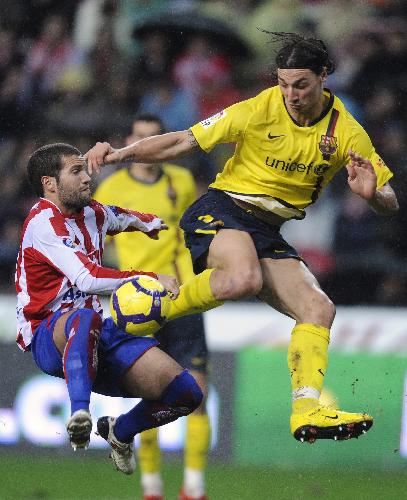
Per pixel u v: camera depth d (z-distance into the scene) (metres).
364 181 19.45
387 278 37.28
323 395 31.50
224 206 21.03
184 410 19.77
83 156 19.59
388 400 31.42
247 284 19.69
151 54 41.75
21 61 42.56
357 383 31.53
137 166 26.95
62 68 42.56
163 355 19.50
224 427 31.34
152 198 26.80
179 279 26.67
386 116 40.81
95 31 43.12
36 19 43.44
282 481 28.84
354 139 20.28
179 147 20.33
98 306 19.72
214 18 42.03
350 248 38.38
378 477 30.00
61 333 18.83
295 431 19.16
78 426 17.80
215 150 39.00
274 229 21.16
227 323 31.80
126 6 43.75
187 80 41.34
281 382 31.45
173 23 41.72
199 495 25.36
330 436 19.09
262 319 31.78
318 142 20.17
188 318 25.41
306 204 20.97
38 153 19.34
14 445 31.38
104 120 41.03
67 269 18.67
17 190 39.59
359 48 42.25
